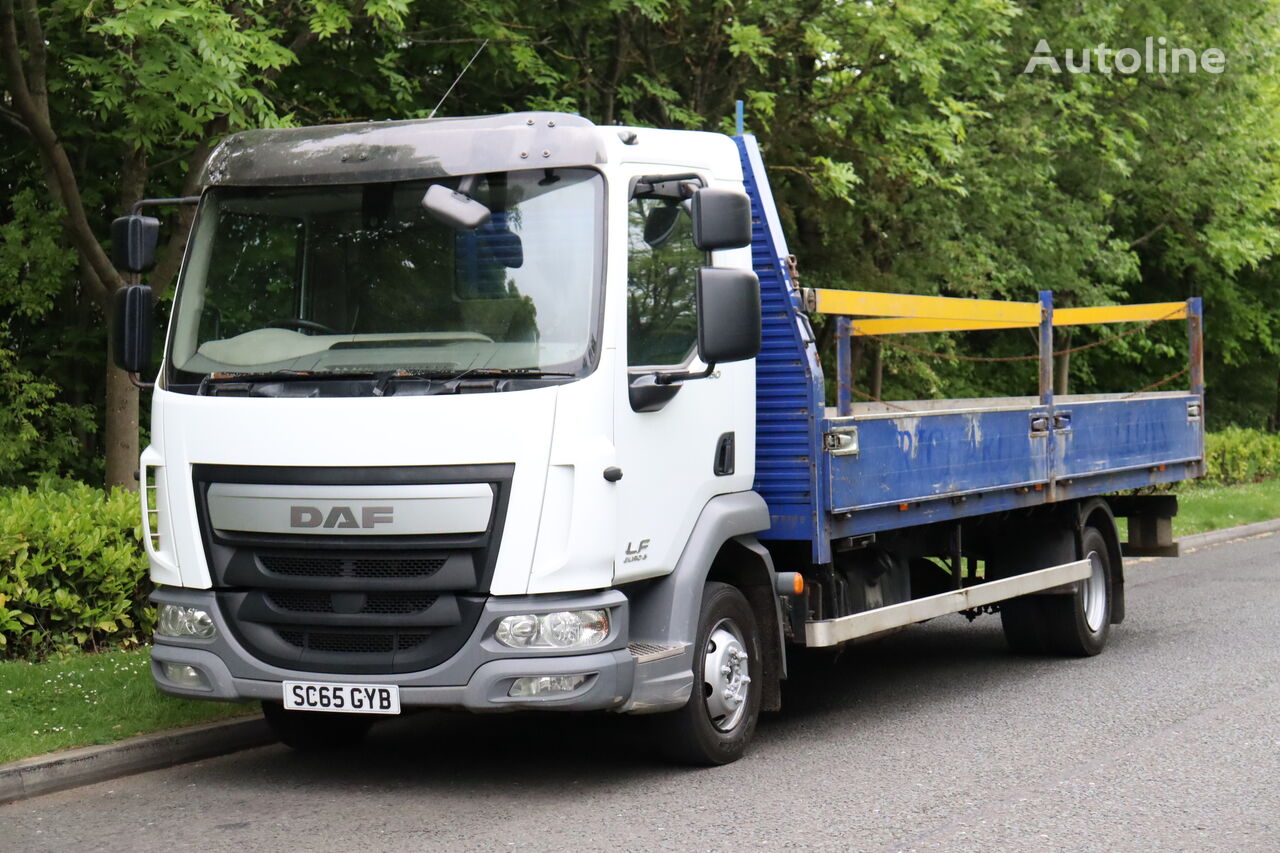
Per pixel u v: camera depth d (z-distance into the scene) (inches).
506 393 241.9
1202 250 1082.7
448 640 243.1
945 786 261.1
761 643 292.7
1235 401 1354.6
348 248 256.7
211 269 265.3
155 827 238.1
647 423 256.5
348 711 247.3
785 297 289.9
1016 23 812.0
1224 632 448.1
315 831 234.7
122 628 370.0
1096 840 225.1
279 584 249.8
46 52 464.1
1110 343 1126.4
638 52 613.0
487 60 563.2
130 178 474.3
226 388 255.8
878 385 713.6
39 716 288.5
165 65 390.9
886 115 661.9
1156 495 456.8
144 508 265.0
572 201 250.5
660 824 236.7
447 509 241.3
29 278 541.0
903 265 797.2
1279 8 1027.9
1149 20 944.9
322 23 443.2
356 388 247.4
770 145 645.3
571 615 243.9
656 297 260.5
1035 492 375.6
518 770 278.8
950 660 413.1
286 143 266.4
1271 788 256.7
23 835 233.5
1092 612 414.9
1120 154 938.1
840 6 605.9
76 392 605.9
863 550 325.1
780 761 283.7
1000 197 821.9
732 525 276.7
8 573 349.1
